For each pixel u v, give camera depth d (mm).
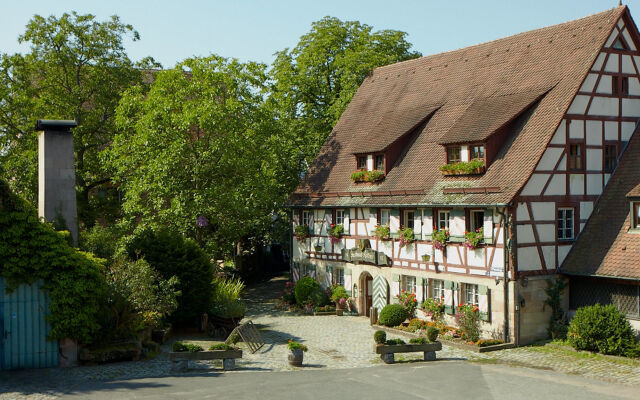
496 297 22875
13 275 17094
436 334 21156
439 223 25562
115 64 35250
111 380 16234
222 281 28516
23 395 14617
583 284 22922
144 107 30250
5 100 32750
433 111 28969
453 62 30812
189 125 29312
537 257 22734
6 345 17188
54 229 18297
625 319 20641
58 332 17438
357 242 30000
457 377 17375
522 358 20641
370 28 40094
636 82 24656
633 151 24047
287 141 37094
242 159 30516
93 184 35562
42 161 19719
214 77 30578
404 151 28859
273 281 41438
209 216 30672
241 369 18156
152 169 28891
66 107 33250
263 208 34969
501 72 27422
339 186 31391
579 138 23422
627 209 22703
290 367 18562
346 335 24672
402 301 26844
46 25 33469
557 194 23078
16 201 17297
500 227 22672
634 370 18719
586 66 23438
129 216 31359
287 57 40156
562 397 15445
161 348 20812
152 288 20047
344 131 34094
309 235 33594
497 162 23781
